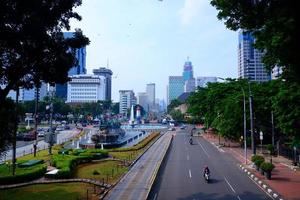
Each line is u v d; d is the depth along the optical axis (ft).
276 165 169.68
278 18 63.00
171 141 313.12
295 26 62.08
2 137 80.74
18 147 248.11
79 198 101.50
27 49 78.54
